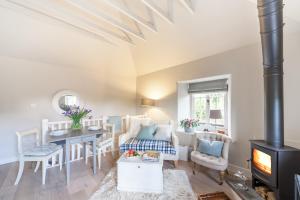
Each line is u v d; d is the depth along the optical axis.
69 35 3.63
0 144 3.39
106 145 3.39
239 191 1.86
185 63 3.87
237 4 2.28
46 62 3.97
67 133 2.82
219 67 3.15
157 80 4.70
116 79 5.25
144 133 3.47
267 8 1.68
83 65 4.48
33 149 2.69
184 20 2.94
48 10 2.88
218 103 3.56
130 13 2.71
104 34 3.89
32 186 2.44
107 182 2.53
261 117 2.54
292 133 2.20
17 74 3.60
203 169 3.03
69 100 4.33
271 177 1.79
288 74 2.24
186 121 3.78
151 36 3.73
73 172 2.91
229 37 2.77
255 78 2.61
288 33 2.24
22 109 3.67
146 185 2.28
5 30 3.02
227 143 2.71
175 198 2.13
